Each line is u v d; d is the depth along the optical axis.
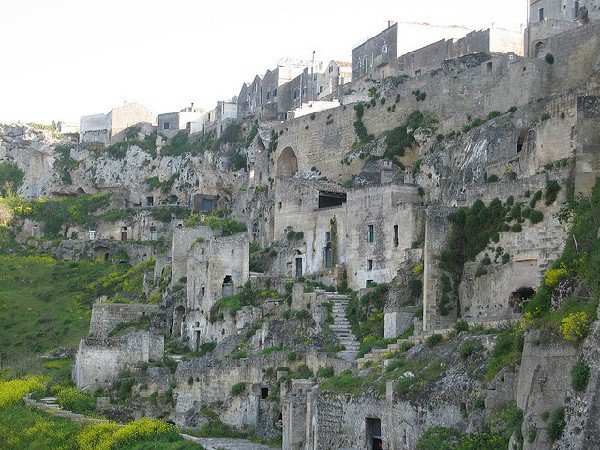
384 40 158.25
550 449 55.94
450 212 93.62
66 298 168.25
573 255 68.31
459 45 144.12
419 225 107.62
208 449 93.50
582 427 53.78
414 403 74.44
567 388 57.12
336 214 122.38
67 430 101.12
